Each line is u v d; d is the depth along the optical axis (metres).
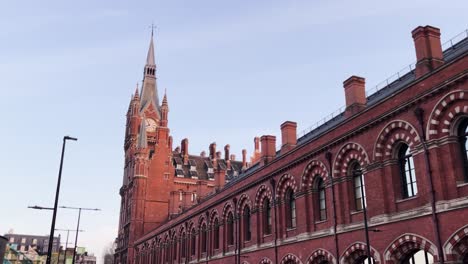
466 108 21.00
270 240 37.00
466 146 21.48
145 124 96.00
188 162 103.19
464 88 21.03
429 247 21.67
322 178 31.52
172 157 99.19
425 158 22.61
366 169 26.84
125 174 102.75
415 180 23.86
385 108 25.66
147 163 90.88
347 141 28.70
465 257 20.50
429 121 22.70
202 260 50.84
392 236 24.08
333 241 28.86
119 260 93.38
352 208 28.12
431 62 24.50
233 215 44.31
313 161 32.03
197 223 53.94
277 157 36.84
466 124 21.69
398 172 25.02
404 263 23.72
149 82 109.81
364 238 26.14
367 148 26.88
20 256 117.81
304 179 32.88
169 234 64.75
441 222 21.27
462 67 21.11
